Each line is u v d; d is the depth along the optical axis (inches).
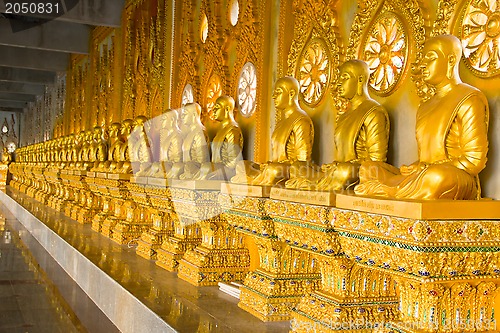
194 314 185.9
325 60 222.2
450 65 142.9
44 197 652.1
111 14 518.9
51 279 359.3
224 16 312.0
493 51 150.8
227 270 234.1
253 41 272.7
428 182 126.1
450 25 163.9
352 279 154.9
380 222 124.6
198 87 340.5
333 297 155.5
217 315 185.2
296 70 239.3
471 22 157.9
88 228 423.8
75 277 315.6
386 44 190.9
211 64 319.0
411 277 121.4
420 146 147.0
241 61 284.4
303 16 236.5
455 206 117.6
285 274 184.9
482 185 151.2
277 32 257.9
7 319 260.7
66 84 770.2
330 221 144.8
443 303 126.2
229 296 213.9
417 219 115.3
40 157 799.1
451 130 140.6
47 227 420.2
